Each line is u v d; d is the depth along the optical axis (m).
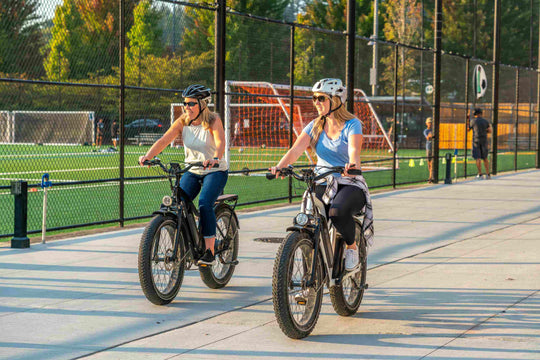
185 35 38.38
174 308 6.68
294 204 15.45
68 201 15.80
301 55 53.59
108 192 17.58
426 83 61.72
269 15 55.12
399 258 9.23
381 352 5.38
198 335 5.82
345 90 6.12
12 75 24.38
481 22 69.62
